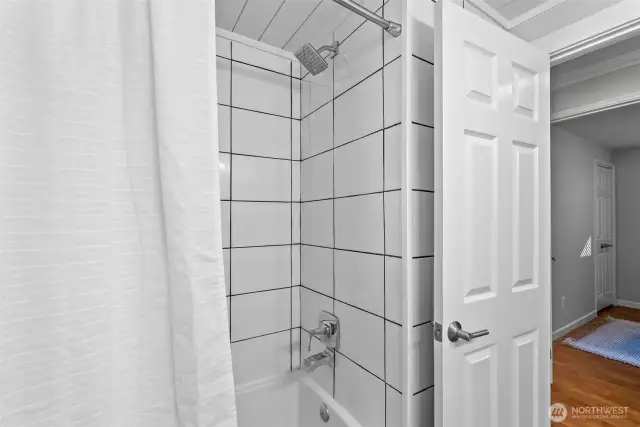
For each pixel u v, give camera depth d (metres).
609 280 4.01
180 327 0.43
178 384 0.44
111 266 0.41
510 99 1.08
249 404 1.50
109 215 0.41
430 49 1.06
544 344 1.20
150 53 0.43
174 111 0.43
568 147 3.27
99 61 0.41
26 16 0.36
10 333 0.36
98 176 0.40
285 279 1.65
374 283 1.15
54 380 0.38
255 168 1.56
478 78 0.99
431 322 1.05
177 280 0.43
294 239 1.68
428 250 1.05
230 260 1.50
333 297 1.40
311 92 1.58
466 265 0.96
